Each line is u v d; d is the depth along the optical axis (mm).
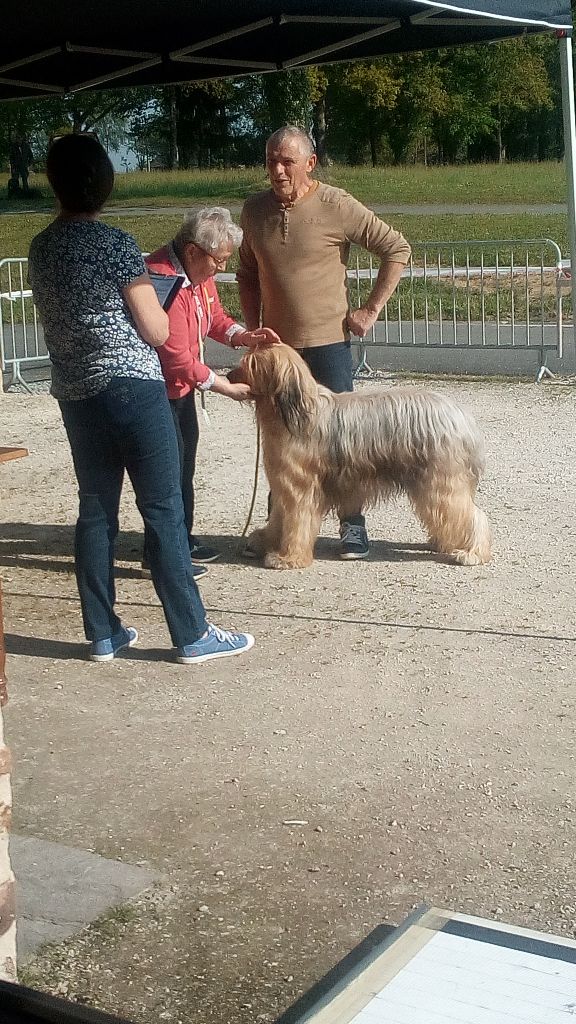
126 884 3537
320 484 6672
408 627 5711
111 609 5402
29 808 4027
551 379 13078
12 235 31828
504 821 3850
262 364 6395
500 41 7438
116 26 6891
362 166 53562
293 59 8180
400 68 54938
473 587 6293
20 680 5176
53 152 4832
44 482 9289
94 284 4750
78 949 3225
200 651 5316
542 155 60031
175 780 4207
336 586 6406
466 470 6582
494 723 4590
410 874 3555
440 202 36938
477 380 13242
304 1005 2977
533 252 23234
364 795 4051
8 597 6414
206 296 6398
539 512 7777
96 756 4418
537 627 5641
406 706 4781
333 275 6672
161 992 3041
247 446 10383
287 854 3691
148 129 48406
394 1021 2539
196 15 6707
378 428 6504
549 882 3490
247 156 48844
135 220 32750
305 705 4824
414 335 13859
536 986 2658
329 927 3303
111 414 4898
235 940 3256
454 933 2881
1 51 7609
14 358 13750
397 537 7371
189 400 6523
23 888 3518
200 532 7590
